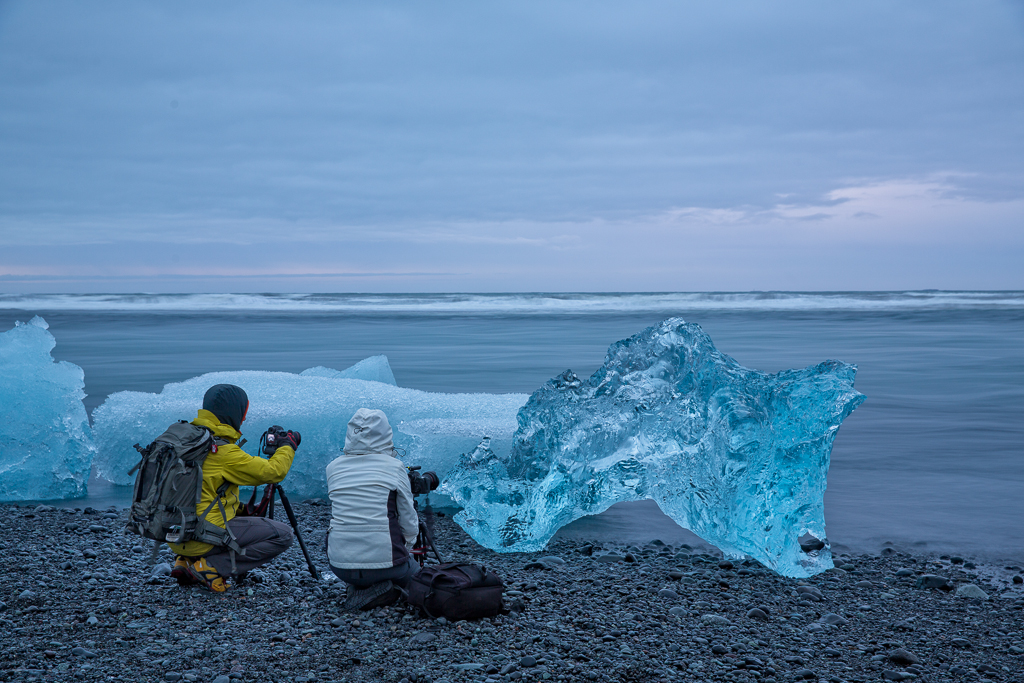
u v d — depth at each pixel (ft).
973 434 34.06
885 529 20.27
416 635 12.09
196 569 13.76
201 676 10.36
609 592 14.90
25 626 12.17
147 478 13.46
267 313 184.24
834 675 11.02
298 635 12.05
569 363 63.77
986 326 117.39
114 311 195.52
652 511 23.00
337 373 34.22
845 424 36.78
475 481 19.27
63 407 23.82
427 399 27.17
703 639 12.41
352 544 12.91
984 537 19.51
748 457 17.54
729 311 179.83
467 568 13.21
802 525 16.98
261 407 25.54
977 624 13.55
